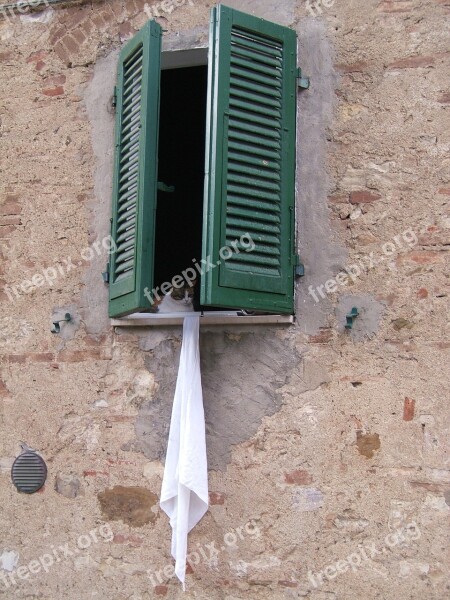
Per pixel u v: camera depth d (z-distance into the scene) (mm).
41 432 3518
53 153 3721
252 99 3256
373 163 3312
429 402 3107
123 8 3742
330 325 3238
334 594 3074
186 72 4270
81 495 3428
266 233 3215
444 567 2996
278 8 3500
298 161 3371
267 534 3172
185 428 3160
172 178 4508
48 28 3836
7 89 3830
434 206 3227
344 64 3398
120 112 3553
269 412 3244
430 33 3342
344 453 3148
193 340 3279
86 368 3510
